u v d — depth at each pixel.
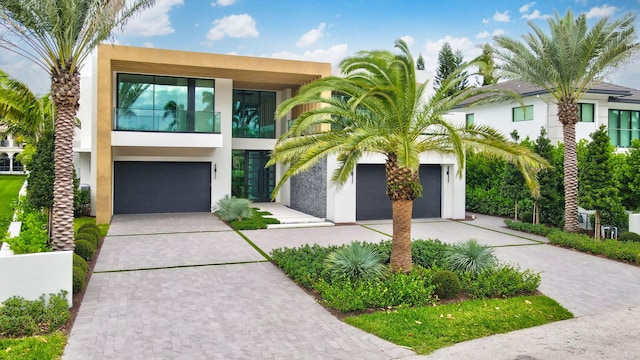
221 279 10.52
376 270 9.55
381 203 21.03
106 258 12.49
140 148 21.12
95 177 20.75
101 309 8.29
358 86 9.88
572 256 13.52
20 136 25.38
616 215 16.70
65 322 7.48
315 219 20.33
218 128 20.91
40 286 7.86
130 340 6.90
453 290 9.06
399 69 9.52
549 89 17.03
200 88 21.80
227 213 19.64
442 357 6.54
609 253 13.27
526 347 6.95
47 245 12.67
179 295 9.25
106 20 11.09
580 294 9.73
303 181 22.88
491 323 7.77
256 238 15.99
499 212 22.72
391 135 9.70
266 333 7.29
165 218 20.38
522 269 11.83
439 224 20.05
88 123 23.88
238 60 20.02
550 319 8.19
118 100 20.64
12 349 6.32
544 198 17.80
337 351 6.66
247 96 25.88
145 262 12.10
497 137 10.08
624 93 24.81
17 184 38.38
